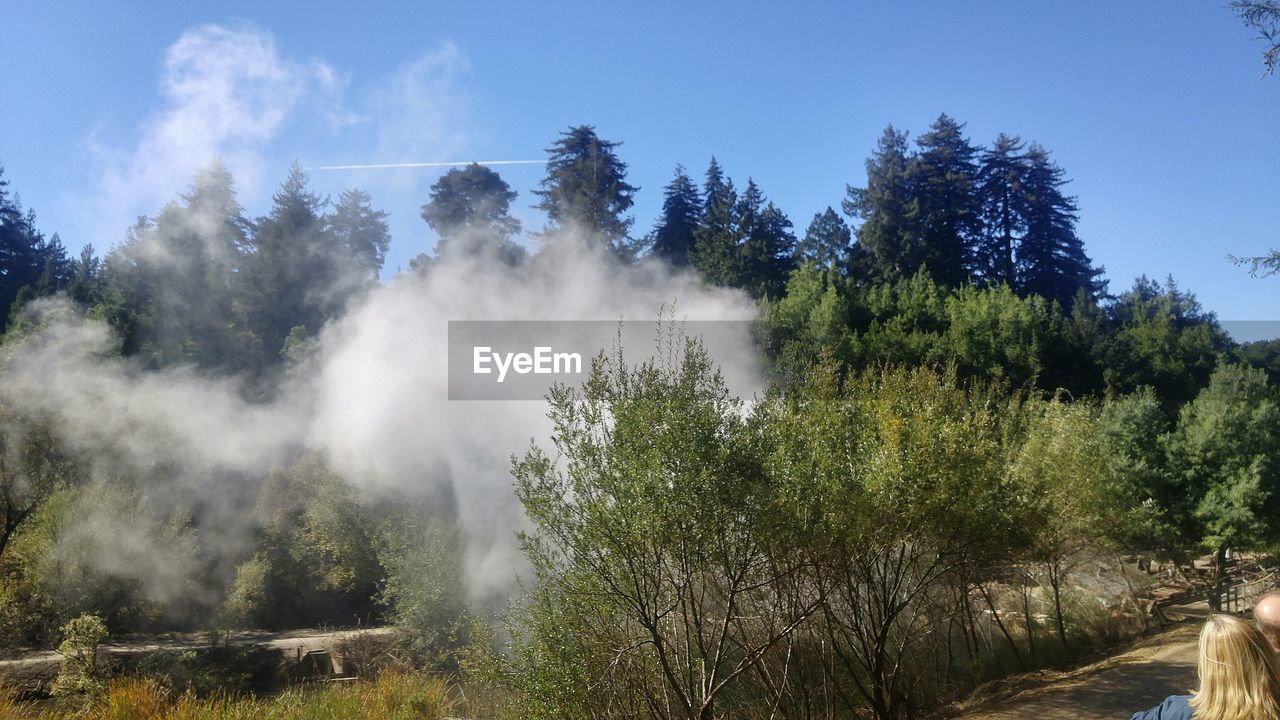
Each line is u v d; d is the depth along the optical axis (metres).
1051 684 12.02
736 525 7.64
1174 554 19.89
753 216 43.06
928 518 9.42
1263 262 10.36
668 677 7.43
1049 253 55.06
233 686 17.44
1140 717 3.28
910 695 10.91
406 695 12.47
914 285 41.81
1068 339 38.06
